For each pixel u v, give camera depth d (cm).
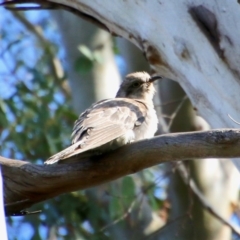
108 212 1425
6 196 777
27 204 784
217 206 1406
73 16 1527
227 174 1436
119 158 750
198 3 829
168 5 858
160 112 1339
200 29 828
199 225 1381
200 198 1314
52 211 1436
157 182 1242
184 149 717
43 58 1811
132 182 1230
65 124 1603
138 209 1341
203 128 1359
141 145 741
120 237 1395
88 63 1394
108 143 763
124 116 862
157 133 1309
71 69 1528
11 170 768
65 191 776
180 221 1370
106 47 1540
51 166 761
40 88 1639
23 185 770
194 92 871
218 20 812
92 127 804
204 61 832
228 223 1288
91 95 1504
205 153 711
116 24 959
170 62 892
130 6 912
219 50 812
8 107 1534
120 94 1116
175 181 1394
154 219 1422
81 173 756
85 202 1451
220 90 823
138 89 1103
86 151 756
